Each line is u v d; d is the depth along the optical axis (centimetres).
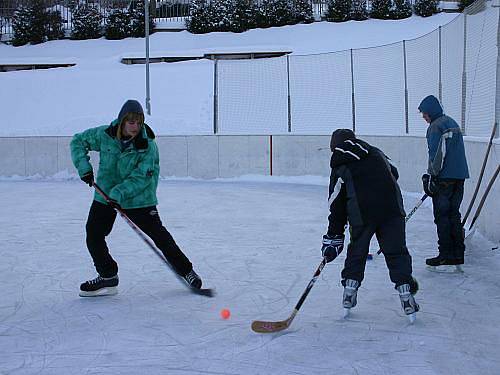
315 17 2934
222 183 1345
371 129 1825
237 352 345
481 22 1006
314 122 1950
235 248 642
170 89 2253
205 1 2953
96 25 2912
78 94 2288
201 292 462
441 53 1314
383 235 389
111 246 654
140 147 430
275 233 729
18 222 827
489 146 616
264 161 1386
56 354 347
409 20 2759
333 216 383
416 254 598
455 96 1185
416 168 1076
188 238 700
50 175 1459
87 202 1040
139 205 439
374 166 385
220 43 2703
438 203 518
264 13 2827
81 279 521
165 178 1429
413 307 388
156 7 3133
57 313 424
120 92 2270
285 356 338
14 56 2725
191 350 349
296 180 1355
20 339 373
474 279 499
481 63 962
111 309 431
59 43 2853
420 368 319
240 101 2122
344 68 2153
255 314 417
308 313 416
